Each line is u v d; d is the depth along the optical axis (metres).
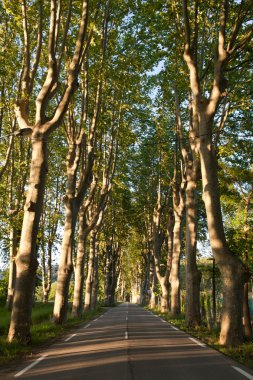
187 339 14.72
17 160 29.88
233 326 12.80
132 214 48.66
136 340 14.08
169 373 8.27
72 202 21.70
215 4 15.24
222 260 13.53
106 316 31.55
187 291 20.30
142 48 22.78
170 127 32.09
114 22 22.33
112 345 12.68
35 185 13.72
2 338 13.07
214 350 11.86
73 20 19.58
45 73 22.41
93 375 7.97
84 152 24.50
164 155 32.34
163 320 26.27
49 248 43.44
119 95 26.45
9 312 26.88
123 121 28.70
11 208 28.41
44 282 43.06
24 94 14.84
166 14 16.48
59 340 14.27
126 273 98.75
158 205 38.75
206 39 21.06
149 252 50.09
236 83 19.95
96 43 20.36
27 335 12.77
